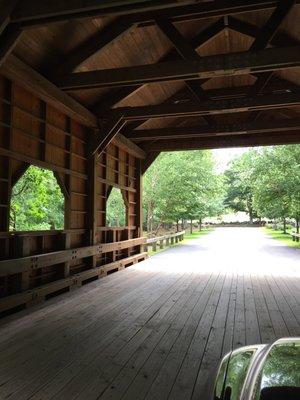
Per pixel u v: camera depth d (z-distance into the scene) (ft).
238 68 18.62
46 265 19.85
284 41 25.18
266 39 18.92
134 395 9.21
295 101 23.84
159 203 63.46
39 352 12.09
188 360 11.42
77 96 24.85
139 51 24.80
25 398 9.07
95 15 14.29
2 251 17.67
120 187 34.06
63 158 23.73
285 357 4.97
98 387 9.65
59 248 22.80
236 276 27.27
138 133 33.63
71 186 24.66
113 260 30.83
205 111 25.17
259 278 26.40
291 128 29.68
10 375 10.38
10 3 13.67
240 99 24.67
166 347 12.55
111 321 15.64
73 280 22.70
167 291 21.86
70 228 24.49
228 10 19.86
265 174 57.11
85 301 19.36
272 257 40.14
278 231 108.99
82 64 21.11
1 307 16.01
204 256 41.24
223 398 4.73
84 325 15.06
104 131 26.76
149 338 13.47
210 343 12.94
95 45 20.93
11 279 17.83
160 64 19.70
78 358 11.59
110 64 24.41
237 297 20.24
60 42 19.86
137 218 38.83
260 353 5.45
